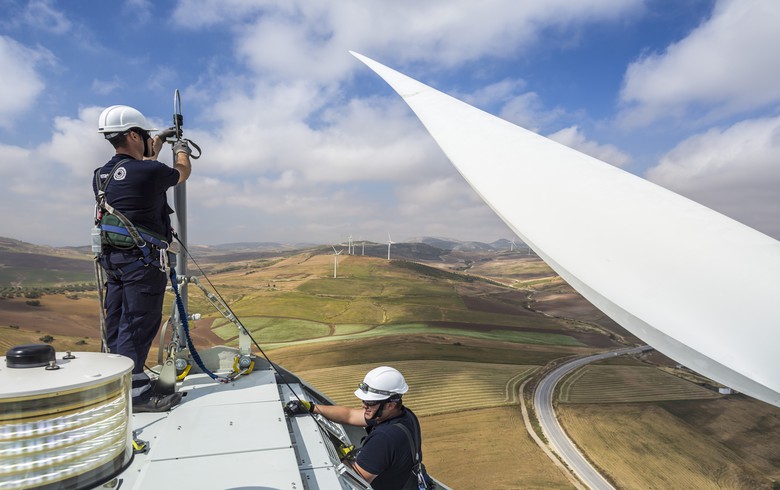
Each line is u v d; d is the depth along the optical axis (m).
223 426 2.79
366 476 2.74
